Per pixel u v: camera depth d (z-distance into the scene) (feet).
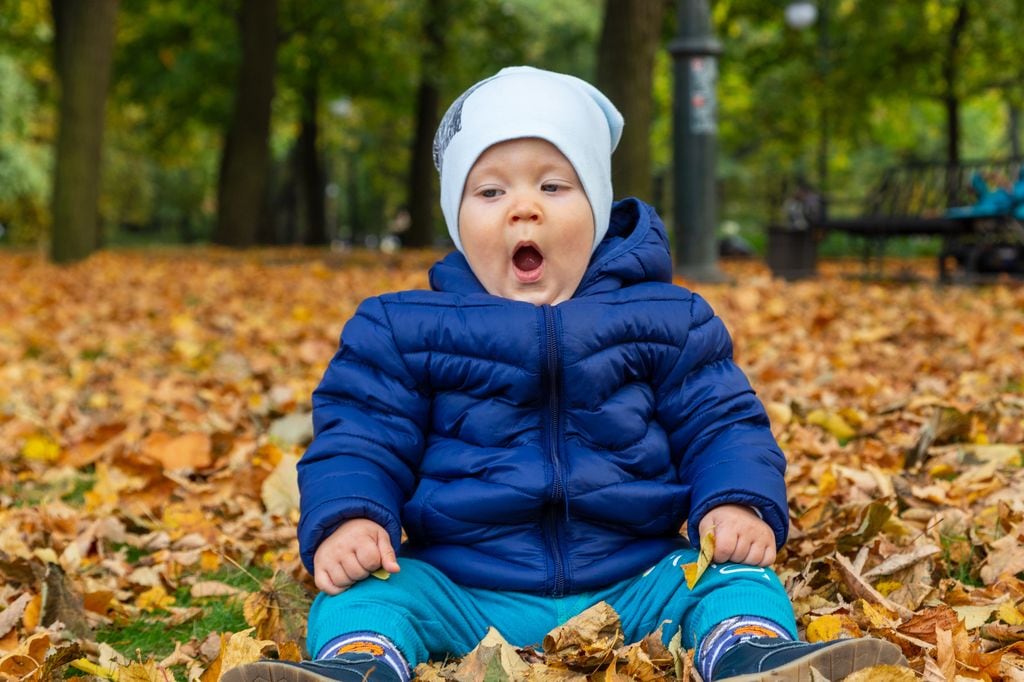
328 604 5.84
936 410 11.62
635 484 6.33
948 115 69.92
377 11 71.20
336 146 108.37
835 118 72.95
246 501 10.64
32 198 97.91
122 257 49.75
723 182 85.46
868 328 21.54
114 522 9.84
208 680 6.18
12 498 11.18
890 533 8.36
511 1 102.17
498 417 6.43
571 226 6.72
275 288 32.71
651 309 6.65
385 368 6.59
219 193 72.33
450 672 5.70
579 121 6.85
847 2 70.23
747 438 6.40
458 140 6.93
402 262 48.96
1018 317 22.54
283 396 14.58
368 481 6.15
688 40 33.14
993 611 6.95
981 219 30.14
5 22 69.10
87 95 42.24
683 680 5.43
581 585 6.24
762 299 27.27
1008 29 63.93
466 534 6.30
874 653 4.90
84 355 20.71
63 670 6.41
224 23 71.87
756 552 5.88
